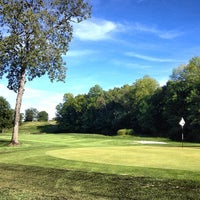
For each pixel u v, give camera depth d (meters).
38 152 19.69
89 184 11.33
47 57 28.39
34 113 166.88
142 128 77.69
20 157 17.62
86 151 19.94
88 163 14.27
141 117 76.56
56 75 29.58
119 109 92.50
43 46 27.75
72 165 14.13
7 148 26.11
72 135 55.88
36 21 27.52
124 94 91.62
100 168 13.09
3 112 82.19
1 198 10.15
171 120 64.94
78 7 29.64
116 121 90.38
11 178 13.02
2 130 86.69
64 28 29.73
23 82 29.92
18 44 28.00
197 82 61.62
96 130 102.88
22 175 13.38
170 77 68.31
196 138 58.72
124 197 9.84
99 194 10.28
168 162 14.38
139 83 87.06
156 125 74.94
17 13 27.28
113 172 12.34
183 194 9.61
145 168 12.62
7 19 26.97
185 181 10.61
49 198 10.04
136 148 22.64
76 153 18.64
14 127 29.44
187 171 11.82
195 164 13.69
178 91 64.38
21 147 26.98
